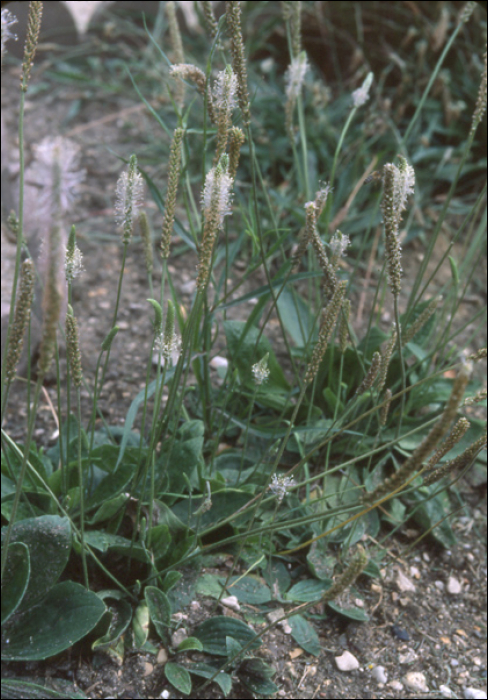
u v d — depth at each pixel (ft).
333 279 2.67
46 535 2.63
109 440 3.11
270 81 5.08
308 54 5.30
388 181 2.43
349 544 2.96
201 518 2.92
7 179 3.86
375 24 5.08
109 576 2.71
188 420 3.07
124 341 3.69
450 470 2.45
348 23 5.10
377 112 4.68
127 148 4.99
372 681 2.80
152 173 4.78
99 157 4.91
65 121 5.19
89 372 3.55
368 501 2.25
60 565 2.62
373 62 5.13
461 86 4.86
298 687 2.76
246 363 3.17
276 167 4.66
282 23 5.17
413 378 3.25
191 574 2.83
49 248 2.06
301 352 3.37
